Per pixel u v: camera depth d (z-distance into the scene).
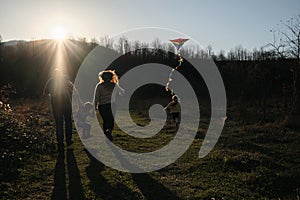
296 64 15.52
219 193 5.84
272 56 18.08
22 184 6.12
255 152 8.93
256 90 21.11
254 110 18.42
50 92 8.84
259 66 19.75
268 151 9.12
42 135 10.26
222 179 6.63
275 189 6.11
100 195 5.66
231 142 10.33
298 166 7.55
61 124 8.87
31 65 32.16
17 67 32.19
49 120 14.24
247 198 5.64
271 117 16.14
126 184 6.24
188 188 6.08
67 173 6.83
